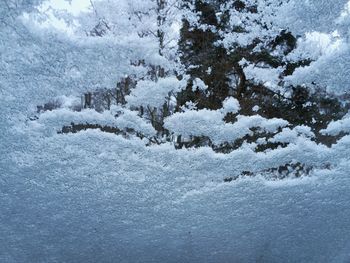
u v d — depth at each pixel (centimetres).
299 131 389
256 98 746
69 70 342
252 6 562
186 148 362
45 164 333
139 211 335
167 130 389
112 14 428
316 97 701
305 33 440
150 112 430
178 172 349
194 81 454
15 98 332
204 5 638
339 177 378
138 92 361
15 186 325
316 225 353
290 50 591
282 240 345
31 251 310
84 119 341
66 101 381
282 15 450
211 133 363
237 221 345
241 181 360
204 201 347
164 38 526
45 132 336
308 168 396
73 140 341
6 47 328
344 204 367
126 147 347
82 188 333
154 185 344
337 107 685
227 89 717
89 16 416
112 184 338
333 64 401
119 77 354
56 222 322
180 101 454
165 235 331
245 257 335
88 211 329
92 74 346
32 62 333
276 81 588
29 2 332
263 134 405
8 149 329
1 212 317
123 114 350
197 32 652
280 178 393
